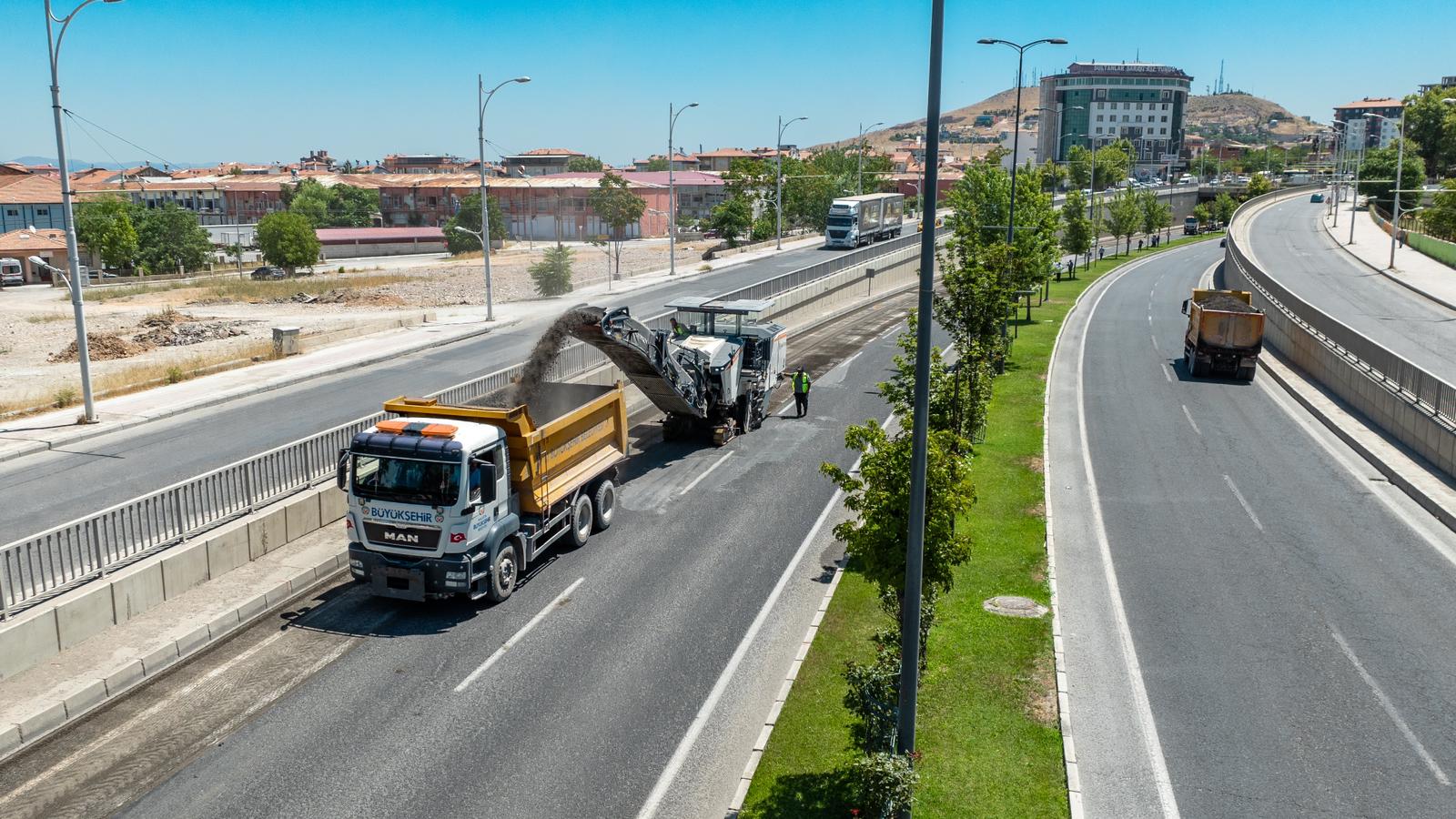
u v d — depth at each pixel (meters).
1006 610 15.46
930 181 9.15
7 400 31.00
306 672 13.71
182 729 12.15
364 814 10.46
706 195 141.62
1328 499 21.61
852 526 12.23
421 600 15.45
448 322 47.66
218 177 173.50
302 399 31.05
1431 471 22.92
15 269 82.00
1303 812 10.43
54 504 20.44
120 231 90.00
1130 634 14.75
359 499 15.52
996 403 30.97
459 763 11.48
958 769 11.09
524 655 14.27
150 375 33.94
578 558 18.31
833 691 12.93
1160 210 97.69
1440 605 15.91
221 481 17.09
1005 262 26.83
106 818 10.34
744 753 11.80
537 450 17.00
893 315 52.00
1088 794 10.70
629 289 56.72
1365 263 62.56
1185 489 22.33
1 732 11.53
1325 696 12.92
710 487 22.83
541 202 126.44
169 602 15.30
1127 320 49.41
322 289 70.62
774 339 29.42
